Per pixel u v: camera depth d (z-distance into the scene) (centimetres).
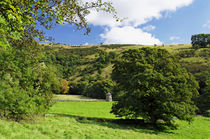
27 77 1216
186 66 9075
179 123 2873
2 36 407
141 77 2189
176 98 2225
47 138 964
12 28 418
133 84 2205
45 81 1744
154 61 2528
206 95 5375
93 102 5766
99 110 4031
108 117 3175
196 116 3969
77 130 1366
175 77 2270
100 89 7862
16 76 1199
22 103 1288
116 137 1377
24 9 422
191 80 2516
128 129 2002
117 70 2728
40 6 446
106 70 13250
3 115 1260
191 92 2386
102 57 15188
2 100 1197
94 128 1653
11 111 1282
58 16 498
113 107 2634
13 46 561
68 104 4872
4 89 1220
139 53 2667
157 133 2019
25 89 1366
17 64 900
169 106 2198
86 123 1970
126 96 2391
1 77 1173
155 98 2250
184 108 2212
